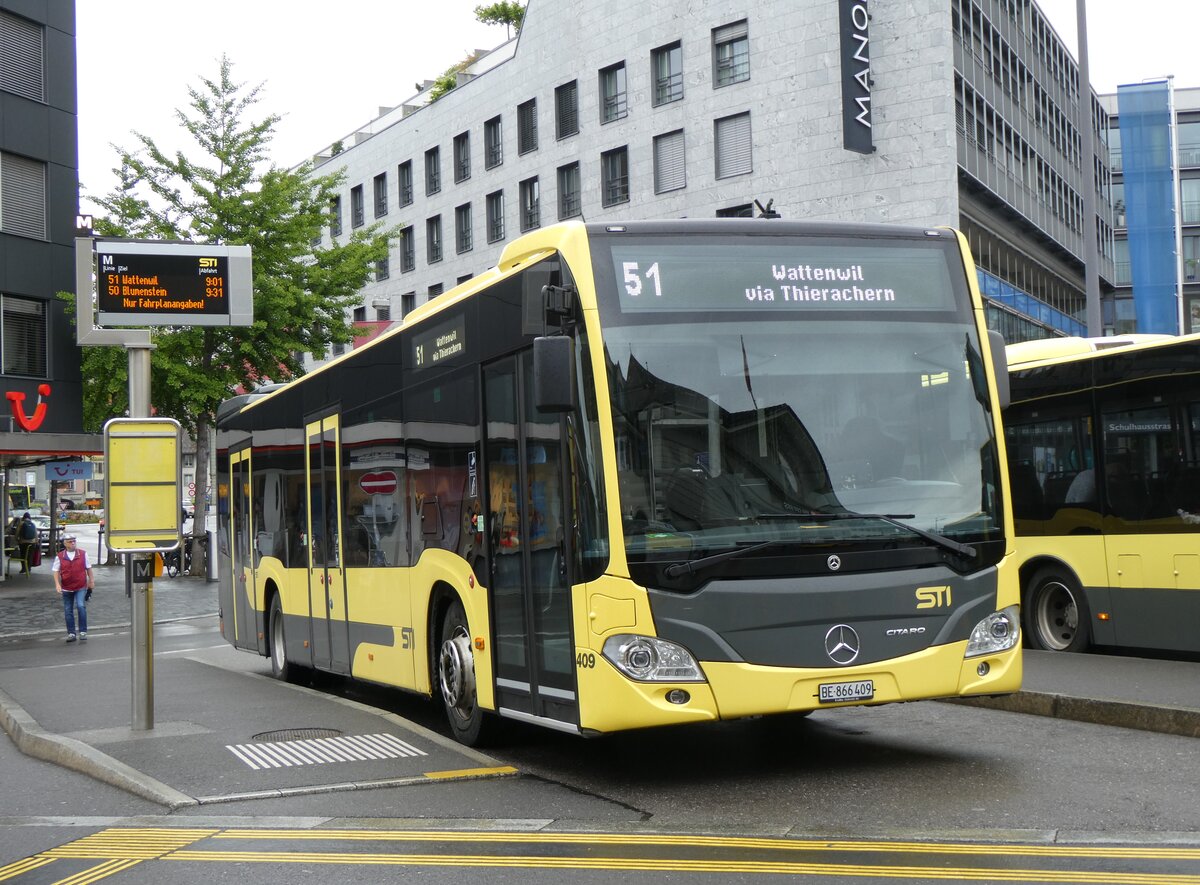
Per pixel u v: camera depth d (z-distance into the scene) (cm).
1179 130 7544
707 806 741
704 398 782
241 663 1819
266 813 765
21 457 3897
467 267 5816
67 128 3522
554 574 812
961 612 798
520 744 972
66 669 1806
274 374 3825
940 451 818
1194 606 1209
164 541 1062
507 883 589
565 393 759
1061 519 1355
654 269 798
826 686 765
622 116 4778
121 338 1083
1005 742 914
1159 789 744
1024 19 4950
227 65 3738
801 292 818
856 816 700
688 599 752
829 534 778
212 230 3675
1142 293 2631
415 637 1054
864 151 3972
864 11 3984
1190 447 1212
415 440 1055
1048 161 5272
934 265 855
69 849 700
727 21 4341
